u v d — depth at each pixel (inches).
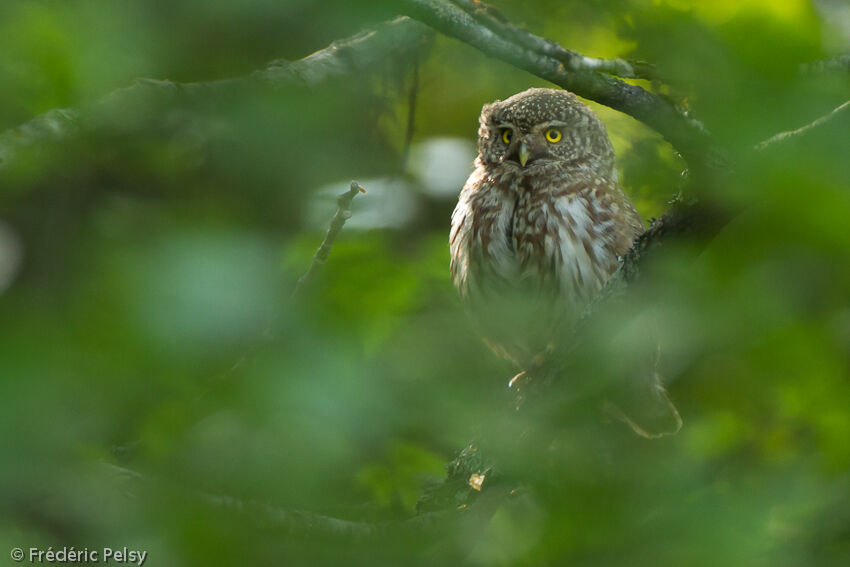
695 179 182.2
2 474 160.9
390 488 310.7
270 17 205.2
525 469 270.2
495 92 404.8
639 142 335.3
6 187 286.4
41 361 165.9
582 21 241.3
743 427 301.4
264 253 197.6
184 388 186.5
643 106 184.2
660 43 154.4
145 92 257.8
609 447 274.2
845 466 267.0
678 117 170.7
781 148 133.8
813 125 133.3
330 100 314.7
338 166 353.4
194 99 272.4
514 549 279.3
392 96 383.2
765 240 144.5
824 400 284.2
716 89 141.4
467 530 261.1
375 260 294.4
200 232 193.9
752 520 236.8
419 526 244.1
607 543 238.4
